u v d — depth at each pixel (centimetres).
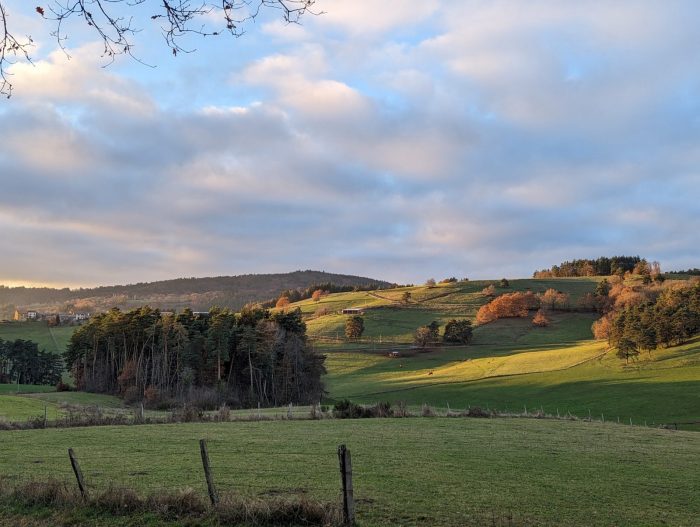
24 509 1309
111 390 11006
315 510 1179
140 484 1689
